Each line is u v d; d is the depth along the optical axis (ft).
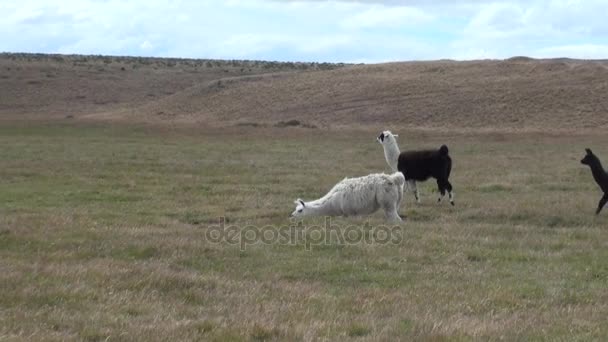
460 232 45.65
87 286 30.04
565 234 45.91
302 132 167.63
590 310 28.30
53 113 243.60
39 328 23.82
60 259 36.73
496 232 46.24
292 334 23.90
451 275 35.01
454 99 212.64
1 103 259.60
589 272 35.60
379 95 225.15
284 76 264.93
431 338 23.39
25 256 37.32
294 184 73.00
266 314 26.66
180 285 31.40
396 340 23.32
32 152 107.86
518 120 190.90
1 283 30.07
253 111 224.53
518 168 90.84
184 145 128.26
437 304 29.04
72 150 113.09
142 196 65.00
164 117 226.99
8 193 66.54
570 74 224.53
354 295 30.68
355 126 194.39
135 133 159.43
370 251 39.91
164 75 336.70
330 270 35.86
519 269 36.58
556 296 30.63
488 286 32.53
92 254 38.29
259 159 102.12
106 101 274.98
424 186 72.54
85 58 421.59
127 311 26.89
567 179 78.07
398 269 36.40
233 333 23.77
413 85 232.53
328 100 226.17
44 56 419.54
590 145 134.82
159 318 25.89
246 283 32.63
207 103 240.12
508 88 216.95
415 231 45.55
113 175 80.89
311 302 29.09
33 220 48.78
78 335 23.25
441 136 161.89
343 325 25.22
